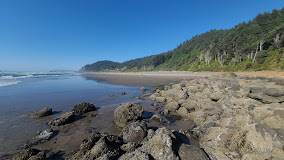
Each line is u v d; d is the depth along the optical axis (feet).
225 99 37.60
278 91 31.99
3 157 18.70
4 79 132.26
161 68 358.23
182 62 312.71
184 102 43.06
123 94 64.59
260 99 34.83
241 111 27.94
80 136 24.89
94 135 21.01
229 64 177.68
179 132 25.16
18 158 17.94
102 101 50.72
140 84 104.47
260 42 154.92
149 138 20.88
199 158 16.22
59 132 26.23
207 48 296.71
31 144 21.77
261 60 131.85
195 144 22.16
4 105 41.78
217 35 377.30
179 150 17.63
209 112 32.35
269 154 15.23
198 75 162.71
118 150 18.83
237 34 242.17
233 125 23.38
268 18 236.43
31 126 28.40
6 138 23.36
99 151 17.51
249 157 15.23
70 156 18.85
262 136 16.83
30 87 78.33
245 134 18.62
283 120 19.81
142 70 407.64
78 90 72.49
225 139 19.60
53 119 31.42
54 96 56.13
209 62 229.66
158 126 29.99
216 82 64.03
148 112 39.58
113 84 104.58
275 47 137.49
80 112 37.11
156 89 70.59
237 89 42.78
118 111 31.45
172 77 155.84
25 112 36.58
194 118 32.32
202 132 24.90
